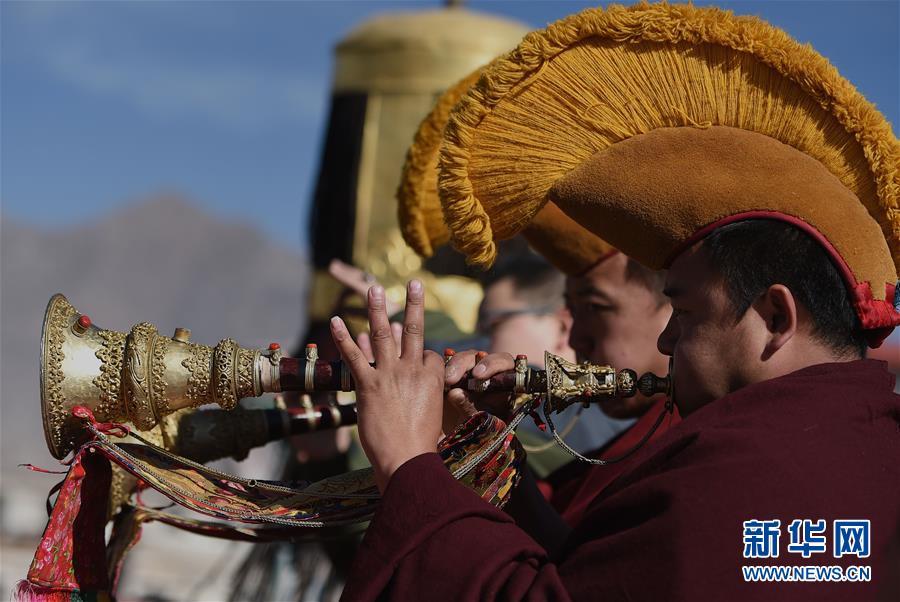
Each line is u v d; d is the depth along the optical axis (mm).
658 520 5414
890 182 5750
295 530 7477
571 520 8117
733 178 5805
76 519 6137
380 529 5664
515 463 6590
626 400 8281
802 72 5816
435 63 19672
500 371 6348
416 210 7770
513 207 6227
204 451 7023
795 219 5730
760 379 5766
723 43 5922
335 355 11539
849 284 5730
